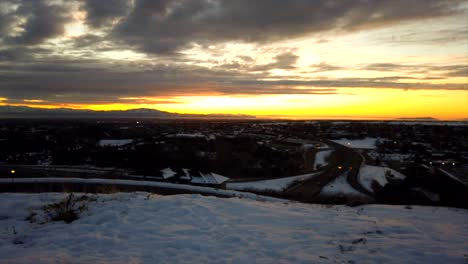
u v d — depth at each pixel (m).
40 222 5.59
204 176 32.53
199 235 4.74
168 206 6.38
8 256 3.99
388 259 3.84
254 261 3.80
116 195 7.70
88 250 4.18
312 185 30.38
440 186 19.77
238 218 5.77
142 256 3.96
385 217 6.37
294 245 4.38
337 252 4.11
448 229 5.34
